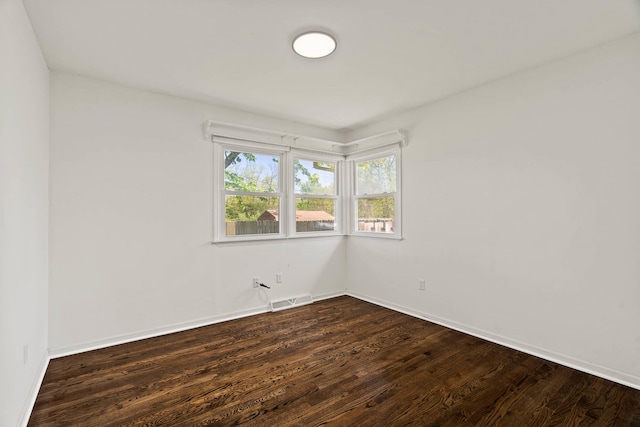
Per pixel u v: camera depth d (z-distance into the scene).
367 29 2.11
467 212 3.13
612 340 2.24
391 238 3.91
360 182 4.47
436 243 3.42
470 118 3.10
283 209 4.08
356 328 3.28
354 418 1.85
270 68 2.65
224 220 3.60
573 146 2.42
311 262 4.27
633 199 2.15
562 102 2.47
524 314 2.71
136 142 3.02
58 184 2.65
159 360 2.57
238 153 3.75
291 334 3.12
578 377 2.28
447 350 2.74
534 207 2.64
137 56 2.44
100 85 2.85
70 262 2.71
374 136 3.96
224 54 2.42
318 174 4.45
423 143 3.55
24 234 1.86
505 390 2.12
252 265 3.76
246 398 2.04
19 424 1.73
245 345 2.86
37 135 2.21
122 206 2.95
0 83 1.44
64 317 2.68
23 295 1.83
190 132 3.33
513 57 2.48
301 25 2.06
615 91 2.22
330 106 3.55
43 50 2.33
